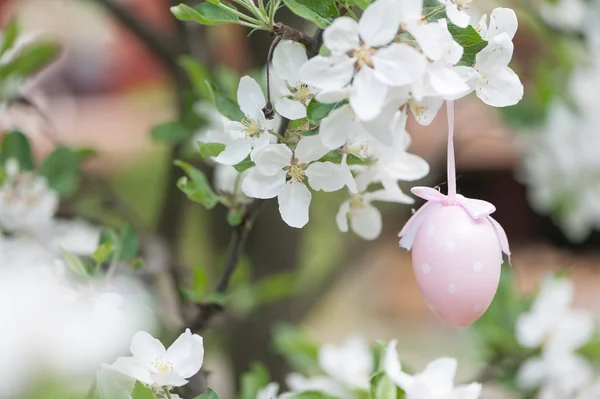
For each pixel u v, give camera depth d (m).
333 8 0.91
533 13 1.55
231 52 1.70
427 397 0.99
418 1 0.87
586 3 1.56
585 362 1.22
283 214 0.92
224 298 1.04
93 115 2.98
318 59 0.87
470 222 0.91
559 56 1.58
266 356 1.52
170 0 1.42
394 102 0.88
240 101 0.94
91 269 1.05
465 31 0.91
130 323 1.03
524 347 1.21
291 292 1.47
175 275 1.24
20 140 1.20
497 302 1.24
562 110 1.56
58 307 0.89
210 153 0.96
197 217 1.87
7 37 1.21
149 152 2.40
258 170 0.92
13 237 1.19
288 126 0.94
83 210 1.31
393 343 1.01
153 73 3.21
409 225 0.93
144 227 1.31
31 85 1.26
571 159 1.58
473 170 3.15
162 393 0.94
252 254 1.51
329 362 1.17
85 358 0.88
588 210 1.65
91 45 3.12
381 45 0.87
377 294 3.18
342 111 0.88
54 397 0.85
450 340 2.68
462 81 0.88
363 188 1.00
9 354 0.84
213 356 1.63
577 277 3.04
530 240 3.36
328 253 2.04
